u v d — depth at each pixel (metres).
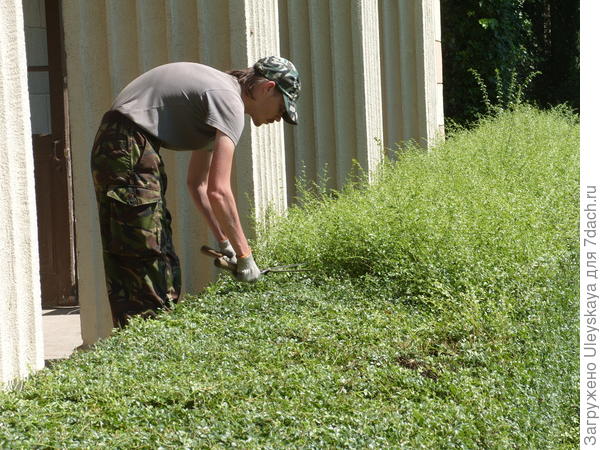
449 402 3.96
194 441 3.06
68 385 3.61
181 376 3.83
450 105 19.77
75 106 6.50
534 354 4.73
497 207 6.95
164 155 6.72
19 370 4.28
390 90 12.88
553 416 4.43
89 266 6.50
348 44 10.31
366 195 7.83
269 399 3.65
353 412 3.59
